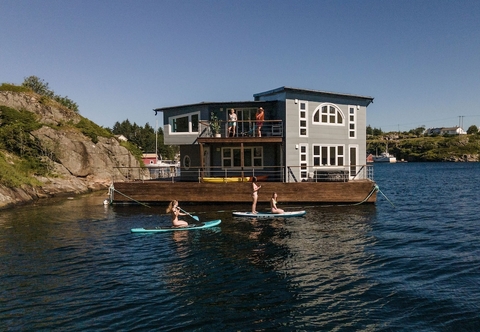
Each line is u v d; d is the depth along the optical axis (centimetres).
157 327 858
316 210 2353
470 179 5719
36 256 1452
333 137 2814
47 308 966
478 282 1100
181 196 2561
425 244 1557
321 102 2761
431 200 3103
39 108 5019
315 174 2594
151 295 1044
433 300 978
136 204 2652
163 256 1427
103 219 2234
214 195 2525
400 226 1919
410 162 16800
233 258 1377
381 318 886
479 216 2248
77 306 977
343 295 1023
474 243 1567
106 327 860
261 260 1345
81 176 4547
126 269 1280
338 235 1716
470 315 889
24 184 3397
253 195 2208
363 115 2945
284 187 2489
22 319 905
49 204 3038
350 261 1325
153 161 8700
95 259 1405
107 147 5209
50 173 4109
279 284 1109
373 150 19462
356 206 2489
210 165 2877
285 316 905
